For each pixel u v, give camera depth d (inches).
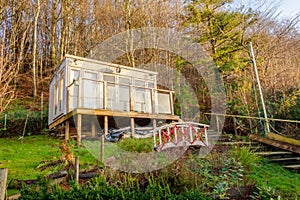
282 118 342.6
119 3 627.5
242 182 169.8
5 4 559.8
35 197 114.1
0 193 124.1
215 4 497.7
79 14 711.1
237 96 414.9
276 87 388.5
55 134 377.1
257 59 434.9
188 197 124.1
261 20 477.7
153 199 116.3
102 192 119.0
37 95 555.5
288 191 170.6
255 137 304.0
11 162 222.5
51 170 190.4
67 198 114.9
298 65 474.9
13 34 535.5
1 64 336.5
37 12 602.9
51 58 705.6
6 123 386.9
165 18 554.9
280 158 250.2
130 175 152.3
